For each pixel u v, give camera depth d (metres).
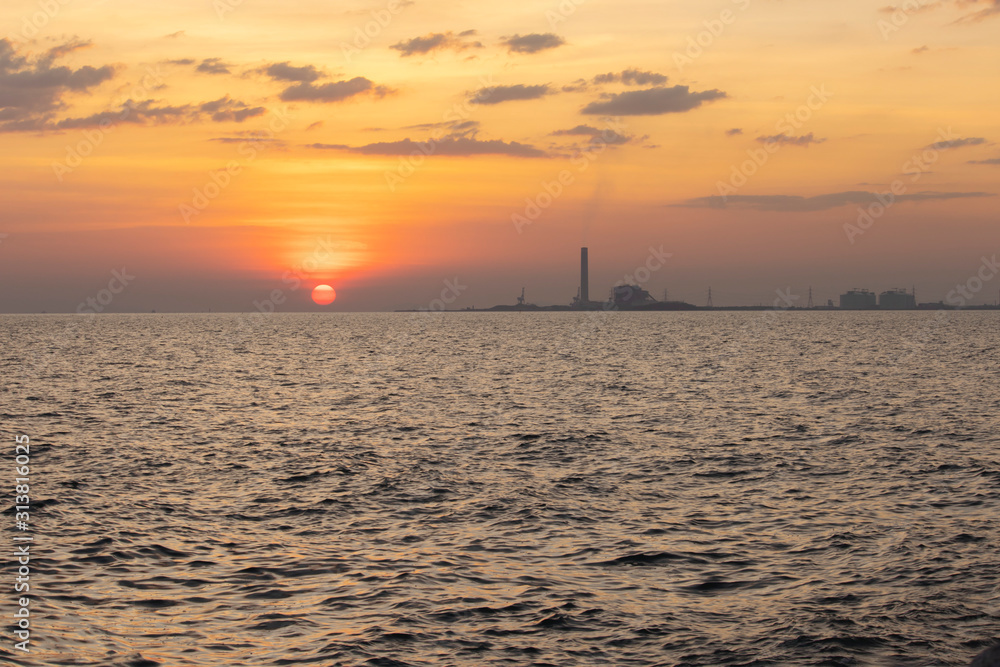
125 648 15.76
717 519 25.53
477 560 21.45
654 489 29.73
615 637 16.55
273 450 37.94
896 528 24.09
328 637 16.38
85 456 35.94
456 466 34.03
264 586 19.34
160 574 20.14
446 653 15.75
